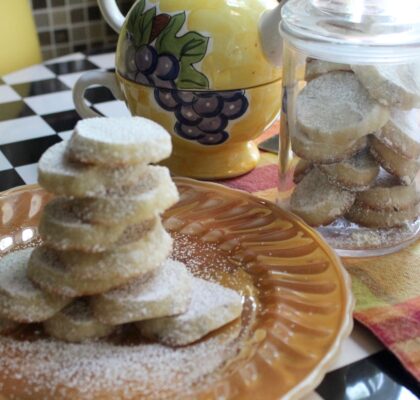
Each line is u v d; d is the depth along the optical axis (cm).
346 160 44
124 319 36
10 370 35
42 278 37
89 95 71
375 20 42
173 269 39
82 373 35
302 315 37
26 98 70
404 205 45
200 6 48
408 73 42
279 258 42
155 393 33
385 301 40
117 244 36
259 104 50
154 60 49
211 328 37
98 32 120
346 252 44
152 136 35
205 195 49
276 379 33
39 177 35
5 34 83
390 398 35
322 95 44
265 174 55
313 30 42
